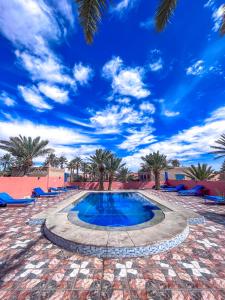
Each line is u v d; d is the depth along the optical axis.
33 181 14.96
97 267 3.53
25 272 3.35
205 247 4.45
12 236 5.23
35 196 14.10
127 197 15.37
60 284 3.00
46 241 4.85
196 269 3.44
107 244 4.09
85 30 4.14
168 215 6.88
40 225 6.34
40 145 19.55
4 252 4.18
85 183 23.25
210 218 7.18
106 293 2.78
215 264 3.63
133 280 3.11
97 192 17.06
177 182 20.53
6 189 11.84
